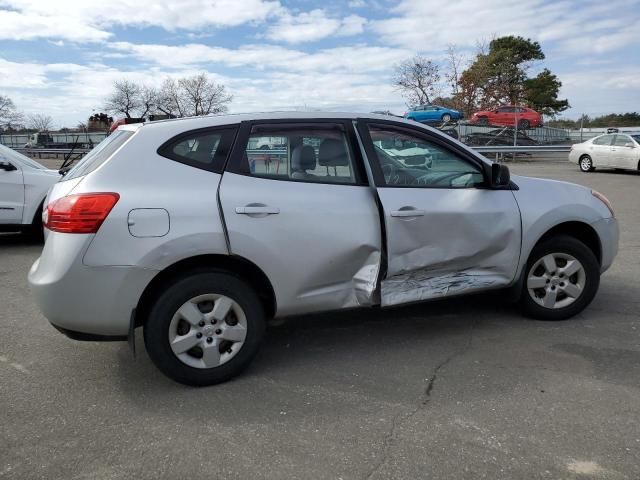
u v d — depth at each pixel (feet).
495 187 13.69
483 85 127.65
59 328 11.07
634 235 27.76
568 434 9.57
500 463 8.79
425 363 12.66
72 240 10.55
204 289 11.20
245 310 11.62
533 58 164.86
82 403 11.01
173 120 11.77
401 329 14.79
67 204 10.66
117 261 10.58
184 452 9.23
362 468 8.72
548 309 14.88
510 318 15.37
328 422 10.14
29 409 10.77
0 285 20.13
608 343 13.55
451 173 13.55
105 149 12.00
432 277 13.26
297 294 12.03
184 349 11.28
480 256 13.57
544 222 14.17
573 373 11.94
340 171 12.50
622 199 41.50
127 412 10.61
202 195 11.18
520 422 10.00
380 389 11.43
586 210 14.75
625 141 62.39
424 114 97.91
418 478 8.45
